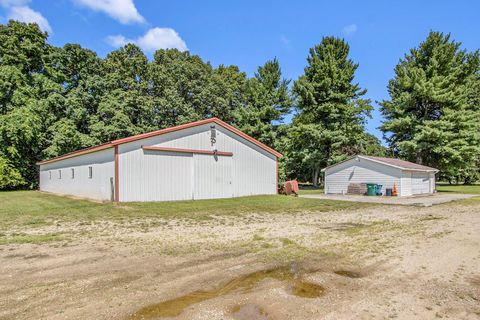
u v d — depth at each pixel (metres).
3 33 26.69
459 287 4.33
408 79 30.38
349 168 24.41
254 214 11.83
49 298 3.86
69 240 7.17
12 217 10.34
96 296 3.93
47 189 24.06
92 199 15.70
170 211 11.96
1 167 24.39
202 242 7.03
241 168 18.41
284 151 35.16
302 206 14.51
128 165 14.12
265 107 34.75
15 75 25.58
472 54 31.17
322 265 5.32
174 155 15.59
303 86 32.06
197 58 42.75
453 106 29.28
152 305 3.68
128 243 6.90
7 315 3.38
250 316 3.42
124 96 30.34
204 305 3.70
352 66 32.75
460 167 30.08
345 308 3.64
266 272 4.95
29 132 24.78
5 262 5.41
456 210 13.47
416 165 25.61
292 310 3.58
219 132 17.44
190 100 36.72
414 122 29.91
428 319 3.37
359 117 32.16
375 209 13.82
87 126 29.80
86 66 30.98
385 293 4.11
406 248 6.48
